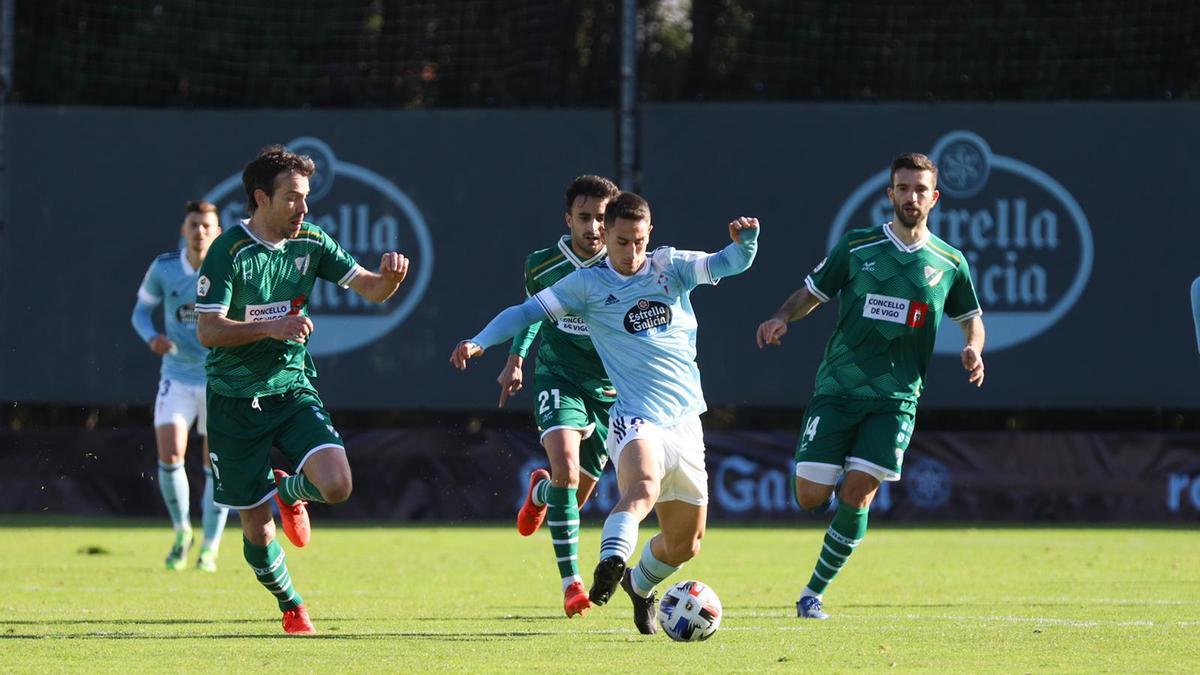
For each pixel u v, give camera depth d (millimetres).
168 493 39000
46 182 58875
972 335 28688
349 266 25016
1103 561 42156
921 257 27688
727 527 57250
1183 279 57844
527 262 28953
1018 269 58000
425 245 58656
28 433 59281
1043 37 70188
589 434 28375
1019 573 38250
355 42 71625
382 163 58875
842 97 72250
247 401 24531
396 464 59250
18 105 58969
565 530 27047
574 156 58250
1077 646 22766
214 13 72312
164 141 59031
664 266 23812
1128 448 58094
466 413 66500
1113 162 58000
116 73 72125
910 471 58656
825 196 57875
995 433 58594
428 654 21688
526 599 31594
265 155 24234
